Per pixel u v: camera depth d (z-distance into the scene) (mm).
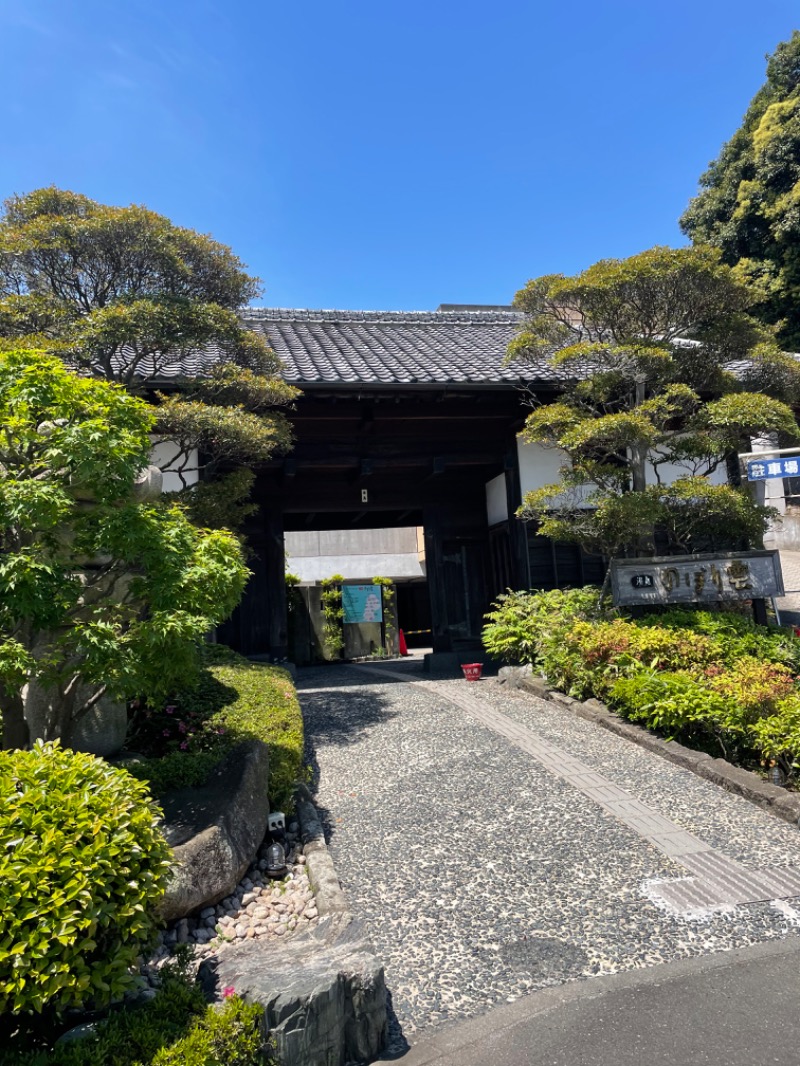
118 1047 2311
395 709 7844
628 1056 2627
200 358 10266
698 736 6191
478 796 5156
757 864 4125
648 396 9391
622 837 4465
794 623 11727
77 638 3621
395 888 3941
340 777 5680
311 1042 2521
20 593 3352
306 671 13094
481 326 16312
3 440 3965
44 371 3752
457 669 11398
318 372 9797
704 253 7840
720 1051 2629
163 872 2643
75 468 3658
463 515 12352
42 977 2166
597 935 3445
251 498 11555
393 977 3172
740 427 7984
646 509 7676
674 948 3332
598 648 7375
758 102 22562
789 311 20406
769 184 20688
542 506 8758
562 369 9211
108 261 7125
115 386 4246
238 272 7852
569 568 11016
